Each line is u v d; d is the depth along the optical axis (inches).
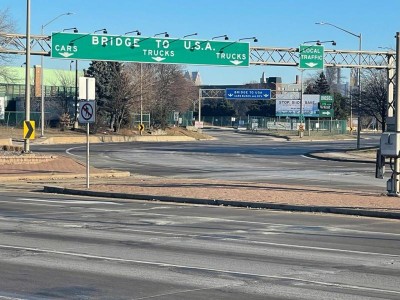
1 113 3122.5
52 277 425.4
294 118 5433.1
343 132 4756.4
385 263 488.4
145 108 3853.3
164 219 741.3
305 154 2287.2
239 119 6141.7
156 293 383.2
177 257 503.2
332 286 406.3
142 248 543.2
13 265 463.2
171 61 1985.7
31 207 846.5
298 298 374.6
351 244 581.0
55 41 1887.3
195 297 374.3
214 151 2388.0
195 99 5880.9
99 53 1929.1
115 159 1872.5
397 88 949.2
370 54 2081.7
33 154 1507.1
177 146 2726.4
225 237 612.1
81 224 688.4
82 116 1051.3
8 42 1846.7
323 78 5693.9
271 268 463.8
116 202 922.7
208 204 907.4
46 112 3521.2
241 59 2020.2
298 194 966.4
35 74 3816.4
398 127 951.6
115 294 380.5
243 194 959.0
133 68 4089.6
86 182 1104.2
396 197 928.3
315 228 684.7
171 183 1128.2
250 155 2198.6
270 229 672.4
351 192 1018.1
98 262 478.6
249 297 375.9
